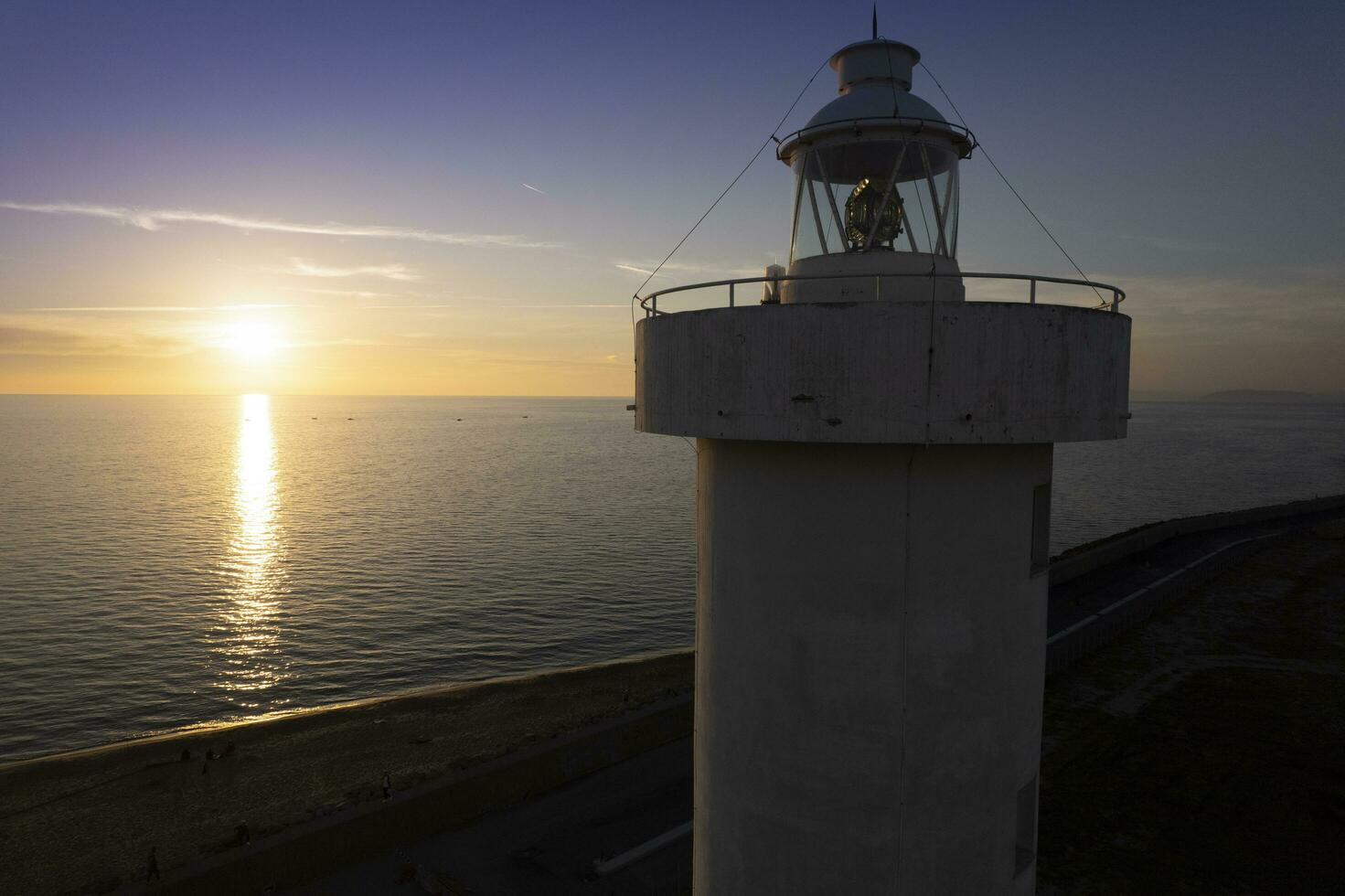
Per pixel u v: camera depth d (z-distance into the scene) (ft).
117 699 130.41
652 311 21.21
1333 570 149.89
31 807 80.02
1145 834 61.98
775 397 17.53
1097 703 87.45
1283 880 56.18
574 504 328.90
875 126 21.93
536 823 69.36
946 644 18.66
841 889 19.29
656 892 59.82
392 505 326.03
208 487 379.35
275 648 154.51
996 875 19.69
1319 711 84.64
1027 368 17.04
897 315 16.67
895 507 18.34
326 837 62.69
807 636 19.15
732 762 20.62
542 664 148.36
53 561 221.05
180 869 58.03
